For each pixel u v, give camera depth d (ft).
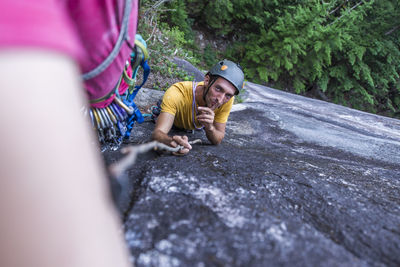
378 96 40.14
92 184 0.68
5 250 0.53
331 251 1.89
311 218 2.45
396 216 2.68
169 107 6.02
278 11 29.40
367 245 2.08
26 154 0.54
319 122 10.74
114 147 4.29
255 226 2.05
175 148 3.94
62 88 0.59
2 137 0.52
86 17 1.56
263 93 16.99
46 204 0.56
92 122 3.38
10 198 0.53
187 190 2.62
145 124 7.51
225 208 2.31
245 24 32.37
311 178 3.58
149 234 1.87
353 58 31.60
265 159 4.66
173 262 1.65
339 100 37.42
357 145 8.11
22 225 0.54
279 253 1.77
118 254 0.75
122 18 1.82
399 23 33.09
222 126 6.53
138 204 2.25
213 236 1.89
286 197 2.83
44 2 0.62
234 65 5.82
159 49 14.64
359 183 3.86
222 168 3.55
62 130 0.59
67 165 0.60
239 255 1.73
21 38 0.52
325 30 28.55
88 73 1.93
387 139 9.57
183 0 26.81
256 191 2.85
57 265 0.57
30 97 0.54
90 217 0.66
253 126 9.14
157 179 2.80
